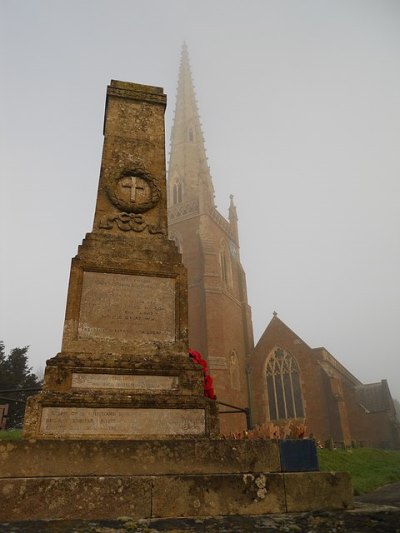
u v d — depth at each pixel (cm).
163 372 660
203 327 3878
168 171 5478
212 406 638
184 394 648
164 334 718
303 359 4016
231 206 5516
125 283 739
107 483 495
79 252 752
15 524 442
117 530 422
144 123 950
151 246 795
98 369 638
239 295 4762
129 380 643
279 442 571
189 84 6128
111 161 884
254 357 4262
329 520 463
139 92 981
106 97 969
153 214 850
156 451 537
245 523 456
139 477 507
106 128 920
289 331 4194
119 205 832
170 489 505
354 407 3888
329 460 1745
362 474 1529
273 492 525
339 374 4184
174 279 768
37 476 496
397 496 905
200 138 5597
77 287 714
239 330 4431
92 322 696
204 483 516
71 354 655
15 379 3097
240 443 562
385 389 4528
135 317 718
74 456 515
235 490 518
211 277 4047
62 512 474
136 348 693
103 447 526
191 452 545
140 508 489
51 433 571
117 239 787
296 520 469
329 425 3650
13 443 507
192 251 4338
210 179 5409
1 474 491
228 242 4925
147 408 615
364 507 543
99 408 601
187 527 438
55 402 588
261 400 4050
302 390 3903
